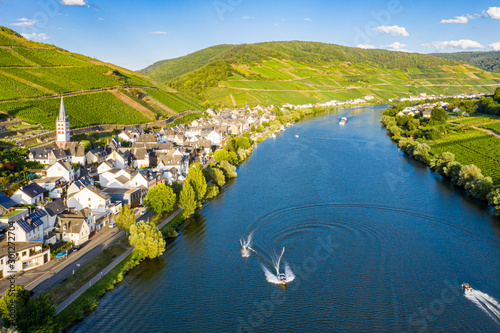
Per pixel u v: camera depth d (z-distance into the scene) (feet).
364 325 304.09
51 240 401.70
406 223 481.87
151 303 327.88
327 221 485.56
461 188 625.41
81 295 326.44
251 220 492.54
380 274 371.76
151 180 589.32
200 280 363.15
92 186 505.25
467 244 429.79
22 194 472.85
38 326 264.72
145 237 399.03
